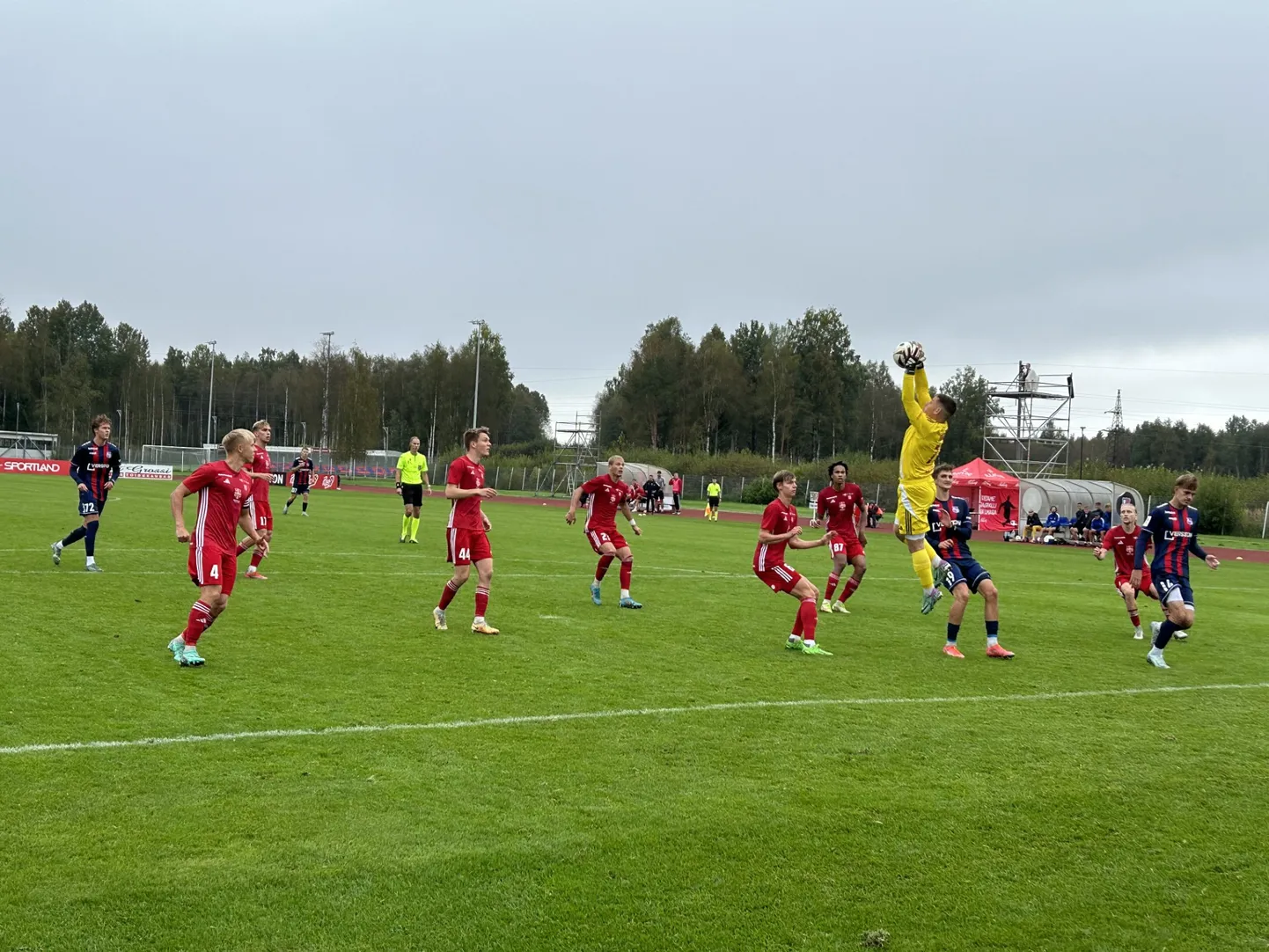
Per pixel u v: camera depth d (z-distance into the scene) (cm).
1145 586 1283
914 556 1208
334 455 8962
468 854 481
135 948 388
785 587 1062
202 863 459
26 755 593
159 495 3831
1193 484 1058
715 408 10200
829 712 788
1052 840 533
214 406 13075
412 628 1103
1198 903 469
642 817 537
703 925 428
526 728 703
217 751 620
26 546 1723
